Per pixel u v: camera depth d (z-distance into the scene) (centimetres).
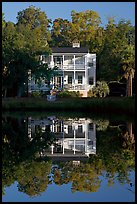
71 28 8156
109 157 1159
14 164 1064
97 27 7981
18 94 4634
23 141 1619
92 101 3562
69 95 4741
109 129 2048
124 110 3128
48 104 3675
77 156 1230
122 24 6316
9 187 791
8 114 3262
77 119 2758
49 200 694
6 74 4062
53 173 929
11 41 4172
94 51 6850
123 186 789
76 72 5375
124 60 4712
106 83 5231
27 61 4109
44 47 5075
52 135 1873
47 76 4350
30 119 2764
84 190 763
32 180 859
